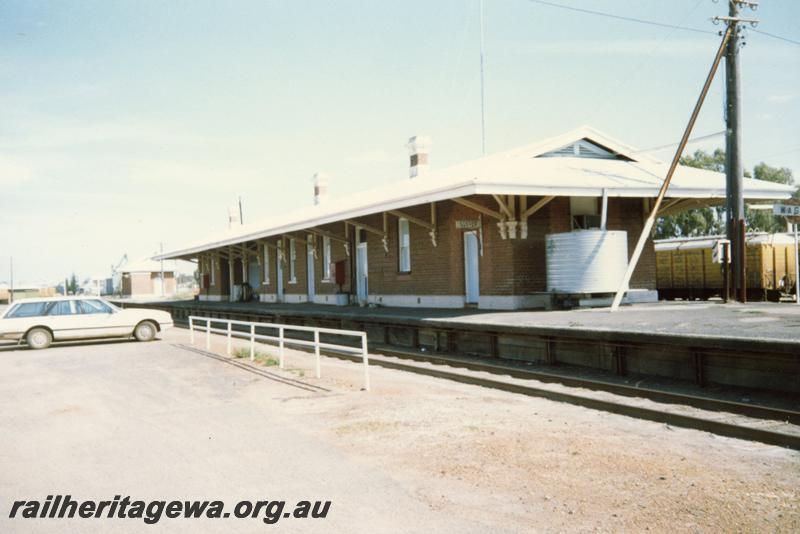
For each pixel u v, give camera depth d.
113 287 88.50
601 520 4.64
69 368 14.45
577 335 11.21
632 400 8.88
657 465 5.89
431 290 19.47
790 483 5.35
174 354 16.45
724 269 16.50
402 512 4.93
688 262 25.41
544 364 12.35
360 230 23.97
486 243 16.94
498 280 16.59
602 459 6.10
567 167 16.53
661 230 46.53
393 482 5.63
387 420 7.92
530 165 16.52
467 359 13.67
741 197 16.50
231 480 5.82
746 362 8.92
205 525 4.82
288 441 7.11
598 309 14.99
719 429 7.11
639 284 17.84
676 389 9.34
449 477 5.71
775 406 7.96
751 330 9.52
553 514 4.79
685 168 19.45
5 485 5.93
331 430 7.55
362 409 8.65
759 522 4.52
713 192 16.42
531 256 16.42
